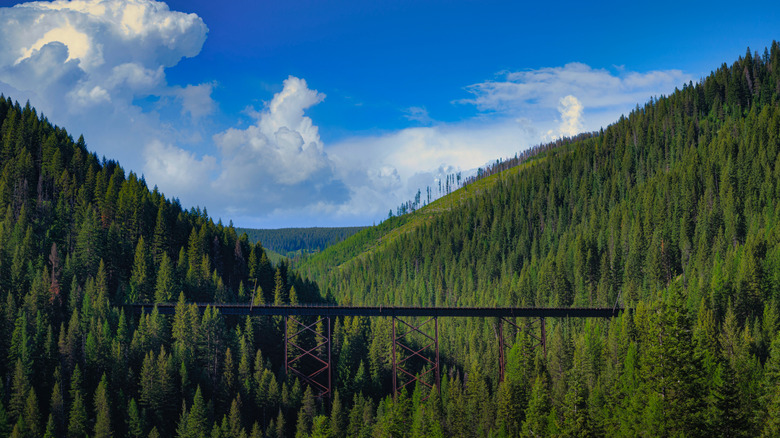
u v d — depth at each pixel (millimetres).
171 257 191375
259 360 134125
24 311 130000
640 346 117125
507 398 113250
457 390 124812
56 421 111375
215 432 114938
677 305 87812
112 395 119500
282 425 121188
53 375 119500
